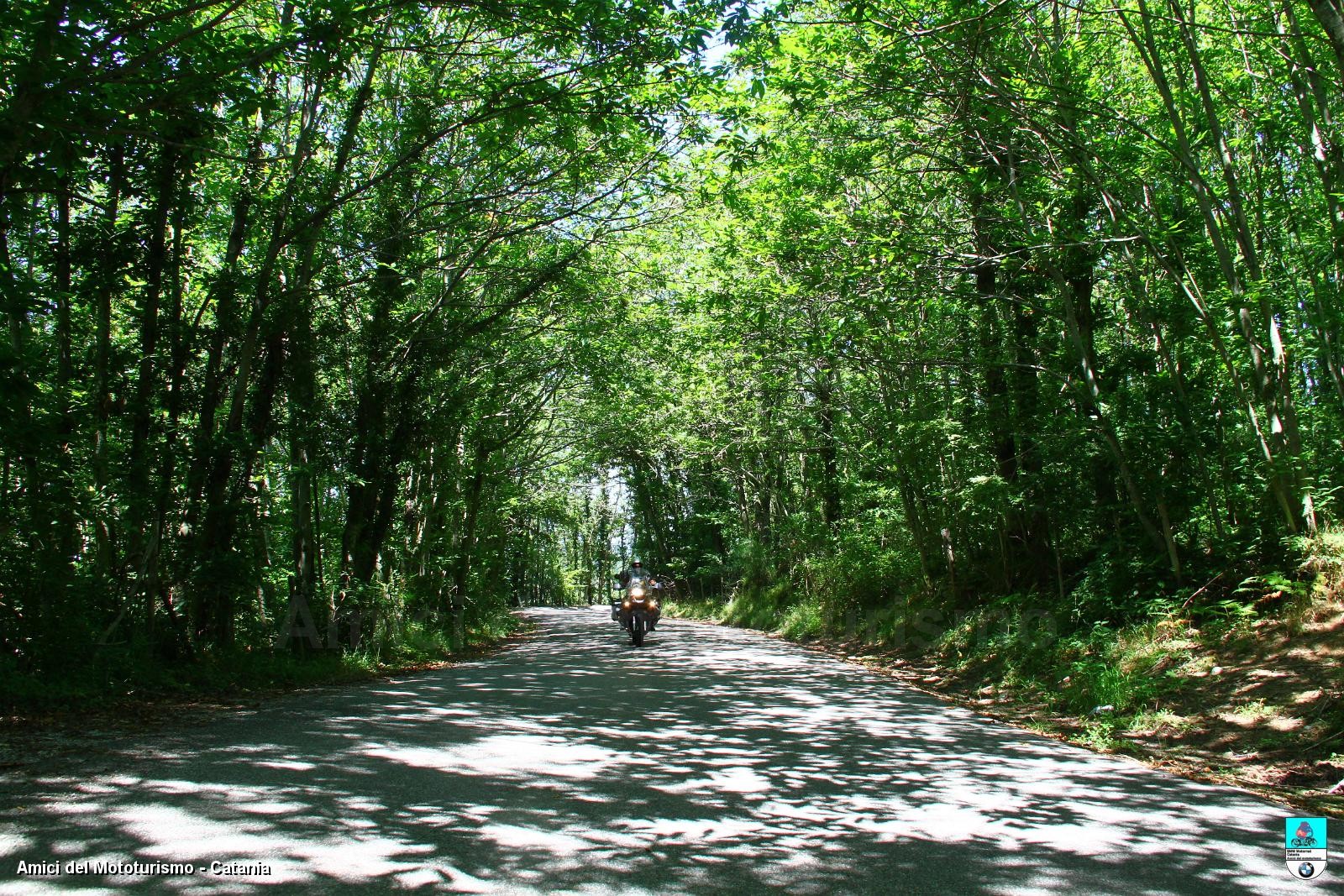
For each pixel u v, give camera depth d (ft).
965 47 37.50
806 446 84.64
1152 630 37.40
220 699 34.73
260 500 45.73
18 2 23.72
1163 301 42.83
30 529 31.14
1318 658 29.14
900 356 57.41
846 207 52.31
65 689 29.86
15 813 16.62
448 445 68.69
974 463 57.11
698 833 17.25
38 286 28.81
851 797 20.53
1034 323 51.31
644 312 68.08
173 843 15.11
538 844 16.12
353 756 23.24
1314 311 34.63
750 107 42.68
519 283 60.44
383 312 52.65
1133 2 40.65
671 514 164.66
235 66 28.25
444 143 50.72
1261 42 37.93
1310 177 39.81
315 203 42.39
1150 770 24.08
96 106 26.20
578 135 49.55
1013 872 15.19
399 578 62.49
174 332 39.29
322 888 13.34
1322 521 36.17
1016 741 28.60
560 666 54.29
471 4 31.22
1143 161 40.16
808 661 58.59
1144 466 41.60
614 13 33.22
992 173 44.86
